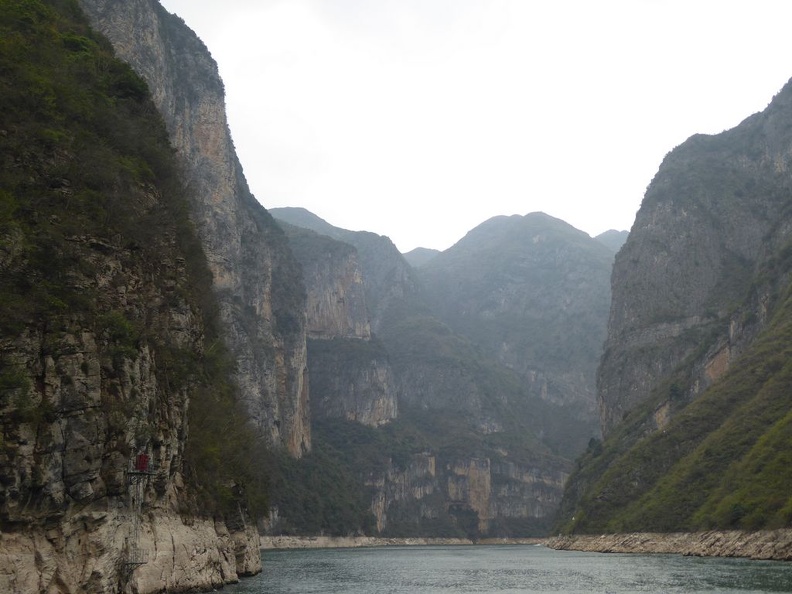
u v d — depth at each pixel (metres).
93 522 39.41
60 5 67.62
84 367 39.94
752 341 163.62
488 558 156.62
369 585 80.00
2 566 34.16
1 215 40.00
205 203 195.00
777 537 92.81
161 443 49.38
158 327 54.28
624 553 128.88
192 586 55.19
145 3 165.75
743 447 121.56
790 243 176.38
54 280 40.94
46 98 47.00
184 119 192.25
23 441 35.91
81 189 46.44
